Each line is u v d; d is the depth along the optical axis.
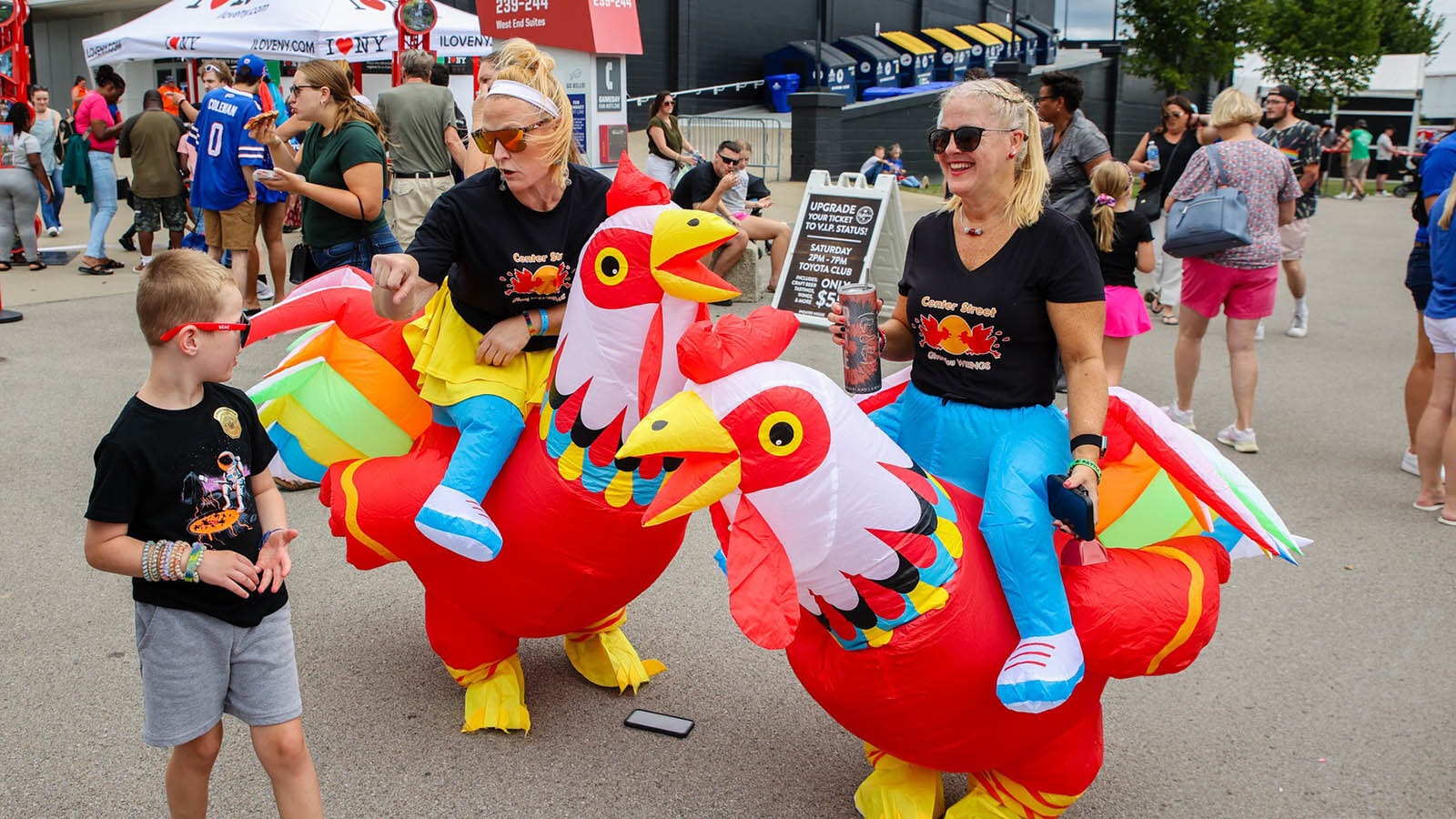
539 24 13.52
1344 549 5.58
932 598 2.77
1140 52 31.64
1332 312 11.63
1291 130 9.80
